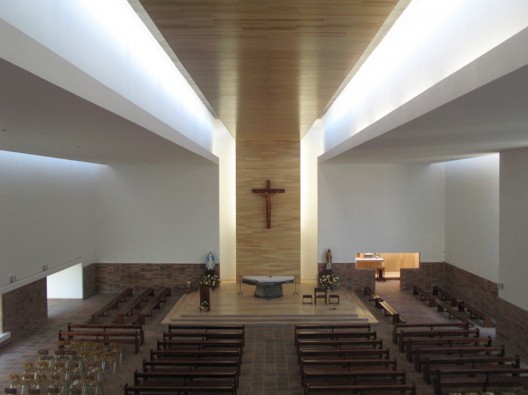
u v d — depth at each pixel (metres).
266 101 12.07
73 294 19.41
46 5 5.88
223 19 6.27
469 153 14.42
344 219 20.72
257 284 17.94
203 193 20.45
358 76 14.12
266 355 12.84
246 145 21.08
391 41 10.65
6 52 3.95
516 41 4.40
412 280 20.70
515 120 7.59
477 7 6.55
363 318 16.14
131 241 20.48
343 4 5.76
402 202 20.62
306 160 22.17
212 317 15.99
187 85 14.90
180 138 12.06
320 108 13.09
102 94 6.34
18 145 11.15
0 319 13.97
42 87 5.03
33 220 14.33
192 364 10.74
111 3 8.21
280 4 5.72
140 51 9.78
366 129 11.05
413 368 11.66
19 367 12.09
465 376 10.82
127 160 17.50
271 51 7.72
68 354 11.30
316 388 9.29
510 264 13.10
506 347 13.22
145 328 15.35
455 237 19.56
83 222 19.06
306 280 21.89
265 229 21.05
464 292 18.64
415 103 7.43
